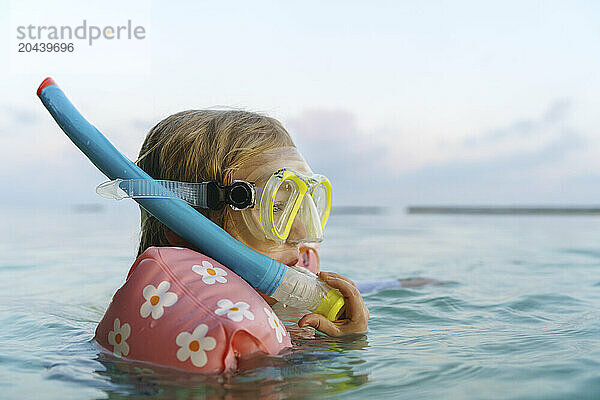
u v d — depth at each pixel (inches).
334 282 58.7
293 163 60.0
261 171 58.2
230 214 57.8
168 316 46.8
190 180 59.7
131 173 54.1
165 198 53.7
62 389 43.4
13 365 51.2
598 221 352.5
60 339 63.0
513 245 199.3
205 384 42.3
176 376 43.9
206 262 51.8
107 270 134.4
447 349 54.4
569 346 55.3
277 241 56.1
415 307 81.0
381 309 79.1
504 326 67.2
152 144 64.0
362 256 167.3
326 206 62.0
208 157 59.4
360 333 59.4
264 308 49.6
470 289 101.3
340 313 60.1
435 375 45.5
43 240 216.5
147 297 48.4
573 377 44.8
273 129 62.3
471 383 43.5
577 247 189.6
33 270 134.6
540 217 418.9
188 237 54.0
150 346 46.4
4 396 42.6
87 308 87.4
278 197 57.2
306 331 61.2
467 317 73.9
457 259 158.4
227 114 63.2
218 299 47.8
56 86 57.9
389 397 40.4
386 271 134.5
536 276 122.5
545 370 46.8
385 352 52.8
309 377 44.5
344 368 47.2
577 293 97.4
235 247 53.9
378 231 279.0
